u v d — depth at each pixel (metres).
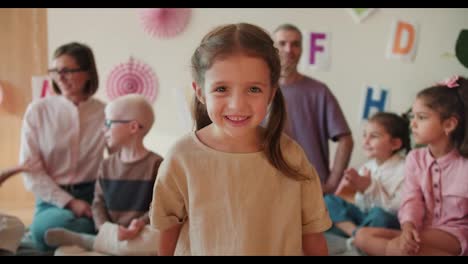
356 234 1.39
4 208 1.72
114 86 1.97
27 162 1.49
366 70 2.04
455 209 1.28
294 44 1.61
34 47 1.79
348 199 1.74
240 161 0.64
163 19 1.95
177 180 0.66
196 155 0.65
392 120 1.59
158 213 0.68
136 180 1.39
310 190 0.67
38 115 1.53
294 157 0.66
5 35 1.77
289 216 0.65
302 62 2.03
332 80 2.04
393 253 1.28
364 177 1.57
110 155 1.50
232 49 0.58
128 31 1.97
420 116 1.32
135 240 1.31
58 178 1.54
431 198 1.32
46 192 1.47
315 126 1.65
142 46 1.97
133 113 1.37
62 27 1.92
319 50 2.02
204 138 0.66
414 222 1.29
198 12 1.98
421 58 2.02
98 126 1.57
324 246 0.72
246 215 0.63
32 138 1.51
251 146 0.65
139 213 1.38
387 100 2.04
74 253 1.34
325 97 1.64
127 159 1.41
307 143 1.64
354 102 2.04
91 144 1.56
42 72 1.80
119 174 1.40
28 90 1.77
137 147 1.40
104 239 1.33
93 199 1.54
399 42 2.01
